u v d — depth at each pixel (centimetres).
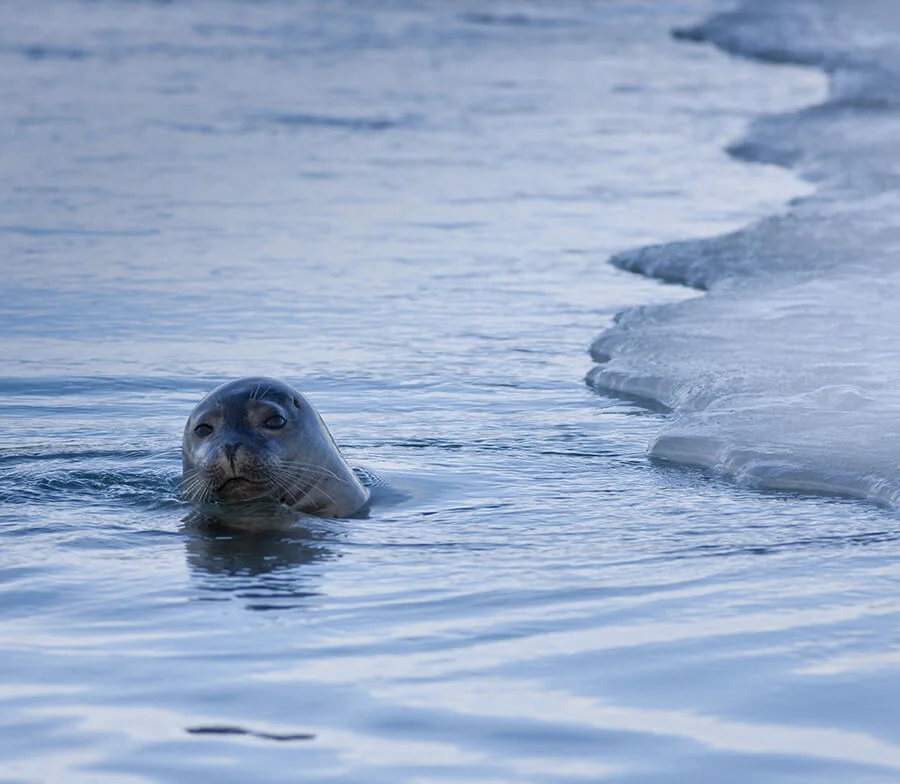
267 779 1502
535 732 1603
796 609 2008
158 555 2348
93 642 1914
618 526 2511
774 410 3216
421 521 2566
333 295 4638
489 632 1931
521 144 7931
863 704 1667
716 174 7050
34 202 6162
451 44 13650
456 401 3497
